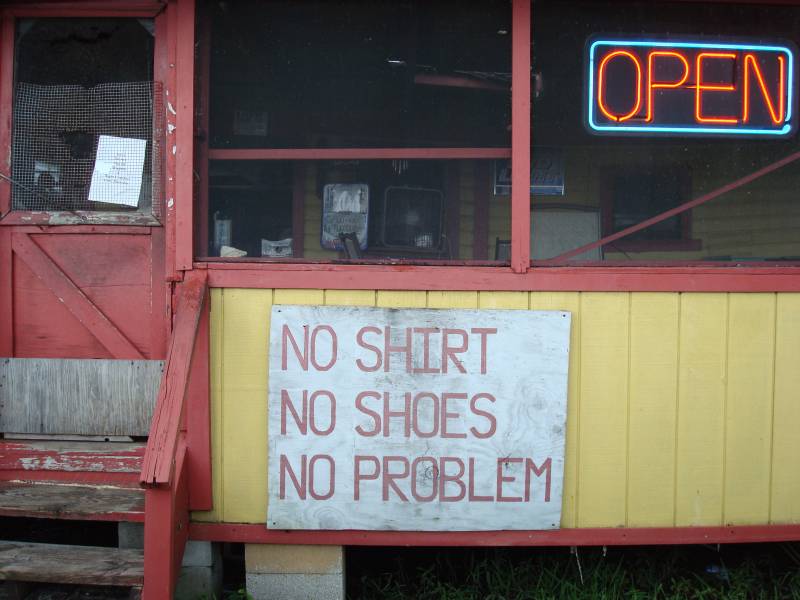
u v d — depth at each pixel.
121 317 3.48
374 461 3.31
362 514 3.31
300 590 3.38
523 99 3.38
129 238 3.47
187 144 3.36
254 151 3.49
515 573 3.55
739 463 3.39
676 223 3.53
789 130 3.54
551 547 3.75
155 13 3.43
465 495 3.32
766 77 3.52
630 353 3.35
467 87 3.49
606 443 3.36
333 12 3.50
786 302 3.39
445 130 3.50
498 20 3.47
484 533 3.34
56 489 3.31
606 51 3.47
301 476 3.30
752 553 3.78
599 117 3.48
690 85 3.50
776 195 3.55
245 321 3.33
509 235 3.50
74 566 2.97
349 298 3.33
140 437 3.49
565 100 3.47
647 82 3.48
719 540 3.40
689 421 3.37
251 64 3.50
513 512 3.32
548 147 3.48
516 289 3.34
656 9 3.49
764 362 3.39
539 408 3.30
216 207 3.49
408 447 3.31
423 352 3.29
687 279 3.35
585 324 3.35
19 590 2.99
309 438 3.30
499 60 3.47
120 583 2.90
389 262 3.36
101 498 3.23
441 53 3.49
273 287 3.33
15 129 3.49
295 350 3.29
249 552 3.38
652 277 3.34
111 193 3.49
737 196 3.54
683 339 3.36
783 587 3.53
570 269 3.34
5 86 3.47
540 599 3.35
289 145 3.51
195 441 3.31
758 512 3.41
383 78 3.51
